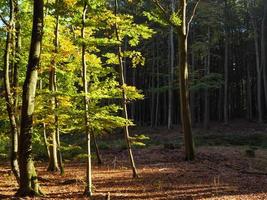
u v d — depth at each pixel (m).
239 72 62.75
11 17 15.62
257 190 14.60
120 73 17.94
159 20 23.55
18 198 12.55
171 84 48.28
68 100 16.42
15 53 16.92
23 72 19.50
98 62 18.83
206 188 15.23
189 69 53.34
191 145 24.84
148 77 64.00
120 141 39.78
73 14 14.66
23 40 18.97
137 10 28.25
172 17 23.19
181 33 24.72
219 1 53.06
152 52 58.34
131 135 45.34
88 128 13.40
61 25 19.72
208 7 47.28
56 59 17.77
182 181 16.98
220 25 54.12
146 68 62.69
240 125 49.25
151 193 14.43
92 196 13.59
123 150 32.38
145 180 17.45
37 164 25.09
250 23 57.84
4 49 16.77
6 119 18.44
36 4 13.27
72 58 19.62
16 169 14.88
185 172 19.66
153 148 32.75
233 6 56.31
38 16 13.28
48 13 18.25
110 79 17.39
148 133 46.16
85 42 13.20
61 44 17.92
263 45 50.91
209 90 55.34
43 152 26.64
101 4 14.83
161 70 61.88
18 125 16.97
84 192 13.72
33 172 13.28
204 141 37.75
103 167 22.95
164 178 17.91
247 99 54.84
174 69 53.53
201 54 51.66
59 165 20.00
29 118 13.13
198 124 53.06
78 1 13.63
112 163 24.72
